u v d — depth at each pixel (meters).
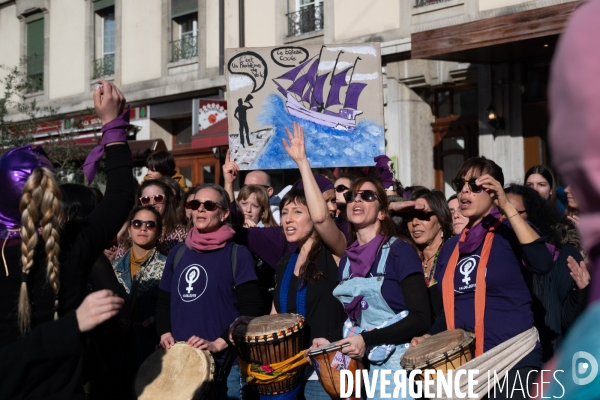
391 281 3.91
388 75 12.84
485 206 3.90
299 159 4.25
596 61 0.93
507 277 3.74
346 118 6.75
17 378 2.40
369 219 4.03
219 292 4.42
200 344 4.17
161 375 4.01
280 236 5.07
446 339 3.66
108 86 2.94
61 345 2.39
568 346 1.01
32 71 20.55
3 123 13.30
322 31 13.95
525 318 3.73
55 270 2.55
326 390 3.96
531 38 8.94
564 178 0.99
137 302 5.13
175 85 16.69
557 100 0.98
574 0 8.55
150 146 14.88
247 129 6.79
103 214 2.80
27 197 2.55
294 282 4.44
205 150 16.70
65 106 19.11
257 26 15.29
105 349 3.97
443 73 12.04
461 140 12.39
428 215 4.84
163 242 5.65
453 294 3.90
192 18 16.92
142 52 17.73
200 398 3.86
